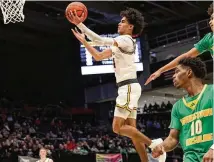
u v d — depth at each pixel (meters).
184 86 3.40
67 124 22.11
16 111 21.36
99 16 22.20
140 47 21.66
